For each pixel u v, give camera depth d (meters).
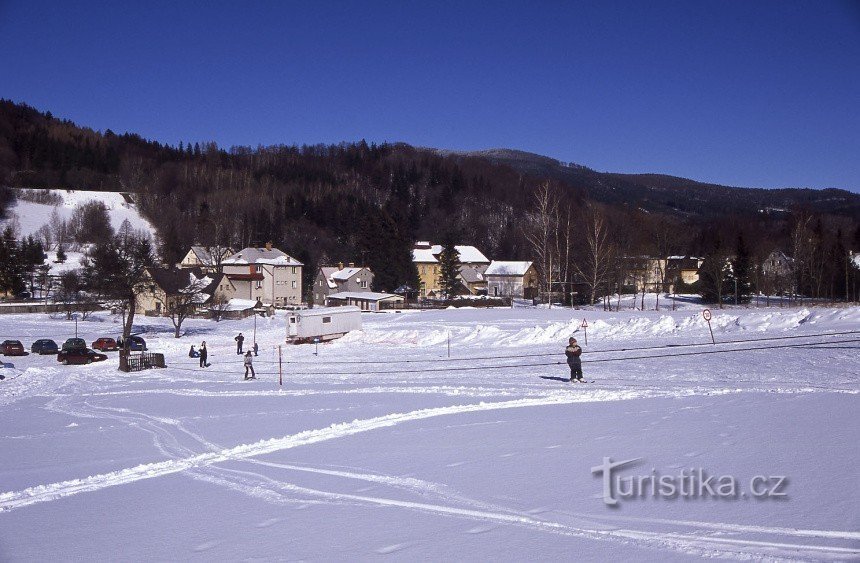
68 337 70.75
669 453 12.38
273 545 9.02
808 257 92.88
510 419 17.50
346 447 15.23
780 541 7.95
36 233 161.12
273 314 91.19
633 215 124.00
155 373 41.50
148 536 9.73
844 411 15.54
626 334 42.31
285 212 184.50
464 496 10.72
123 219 183.75
